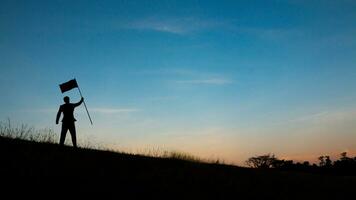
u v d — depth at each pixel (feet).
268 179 66.23
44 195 34.76
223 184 53.72
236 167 78.69
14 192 34.12
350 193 64.23
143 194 40.73
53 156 49.60
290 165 249.75
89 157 54.75
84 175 43.73
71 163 48.03
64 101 61.16
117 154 62.75
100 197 37.11
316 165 246.68
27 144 55.01
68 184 39.19
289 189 59.16
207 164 73.82
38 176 39.70
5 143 52.85
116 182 43.47
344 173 233.14
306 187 64.13
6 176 37.93
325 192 61.62
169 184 47.29
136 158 62.49
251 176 66.80
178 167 61.67
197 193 45.19
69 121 60.34
